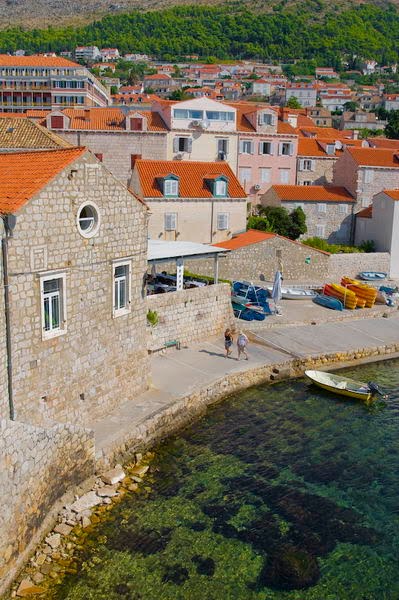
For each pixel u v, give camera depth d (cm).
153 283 4653
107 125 7019
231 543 2178
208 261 5472
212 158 7469
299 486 2588
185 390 3297
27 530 2008
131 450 2728
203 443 2956
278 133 7831
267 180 7912
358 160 7238
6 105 14112
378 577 2058
